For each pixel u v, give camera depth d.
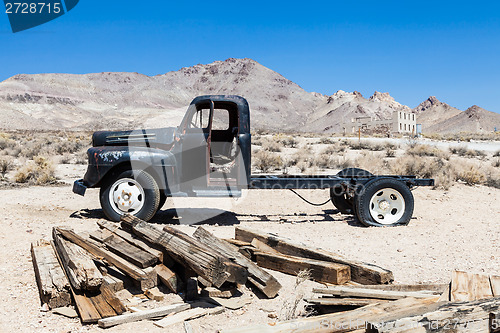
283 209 11.33
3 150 27.83
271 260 6.28
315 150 30.70
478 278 4.54
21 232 7.84
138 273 5.23
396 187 9.27
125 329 4.29
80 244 5.92
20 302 4.95
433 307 3.78
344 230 8.91
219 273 4.90
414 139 44.66
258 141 35.22
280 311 4.71
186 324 4.34
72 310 4.70
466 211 10.98
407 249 7.36
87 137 46.94
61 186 14.56
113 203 8.66
